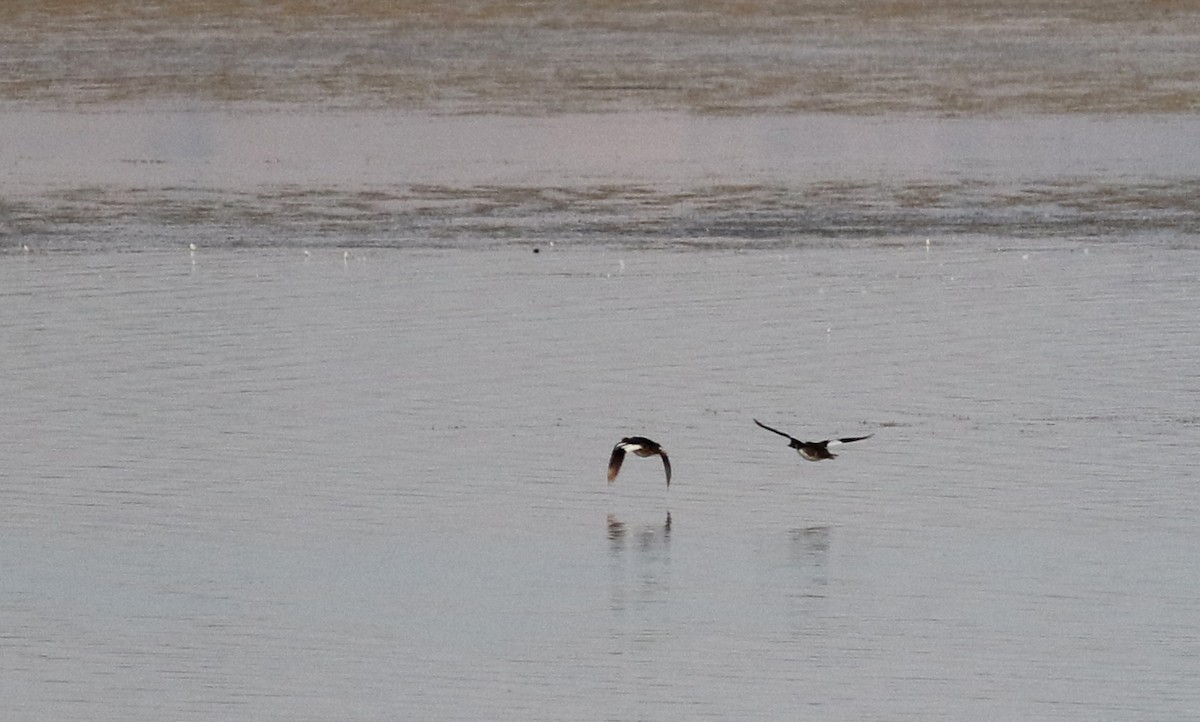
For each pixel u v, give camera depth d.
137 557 13.54
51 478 15.27
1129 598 12.66
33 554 13.58
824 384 17.94
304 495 14.88
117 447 16.06
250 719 10.95
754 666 11.66
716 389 17.77
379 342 19.47
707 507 14.65
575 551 13.69
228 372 18.41
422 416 16.97
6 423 16.75
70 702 11.16
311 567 13.34
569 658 11.82
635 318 20.42
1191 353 18.89
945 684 11.38
